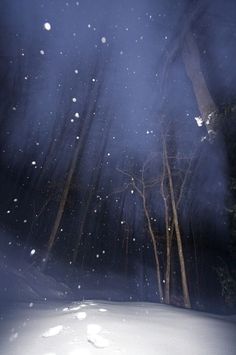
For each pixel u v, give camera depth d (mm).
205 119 10680
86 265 20781
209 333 3389
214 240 14711
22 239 16953
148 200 18594
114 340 2908
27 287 8906
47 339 2902
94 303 5148
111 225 22969
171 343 2961
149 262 22203
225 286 13898
